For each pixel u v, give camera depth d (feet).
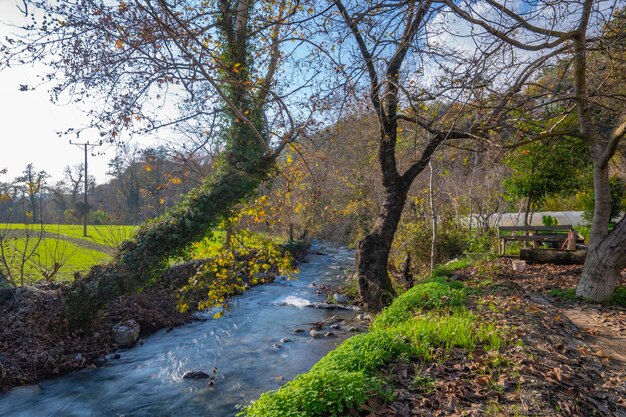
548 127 32.17
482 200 57.77
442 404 12.57
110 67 16.55
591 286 28.66
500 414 12.12
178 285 39.91
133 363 25.68
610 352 19.13
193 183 36.04
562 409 12.67
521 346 17.58
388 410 11.89
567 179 52.26
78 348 26.66
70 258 47.62
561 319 23.54
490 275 38.55
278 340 30.01
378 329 22.54
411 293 27.73
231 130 33.24
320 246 95.81
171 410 19.66
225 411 19.45
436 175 53.31
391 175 36.52
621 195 56.75
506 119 24.82
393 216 36.22
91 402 20.57
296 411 10.73
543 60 18.70
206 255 32.50
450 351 16.93
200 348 28.37
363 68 18.29
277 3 22.21
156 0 15.34
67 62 16.40
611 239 28.19
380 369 15.05
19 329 25.67
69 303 28.17
